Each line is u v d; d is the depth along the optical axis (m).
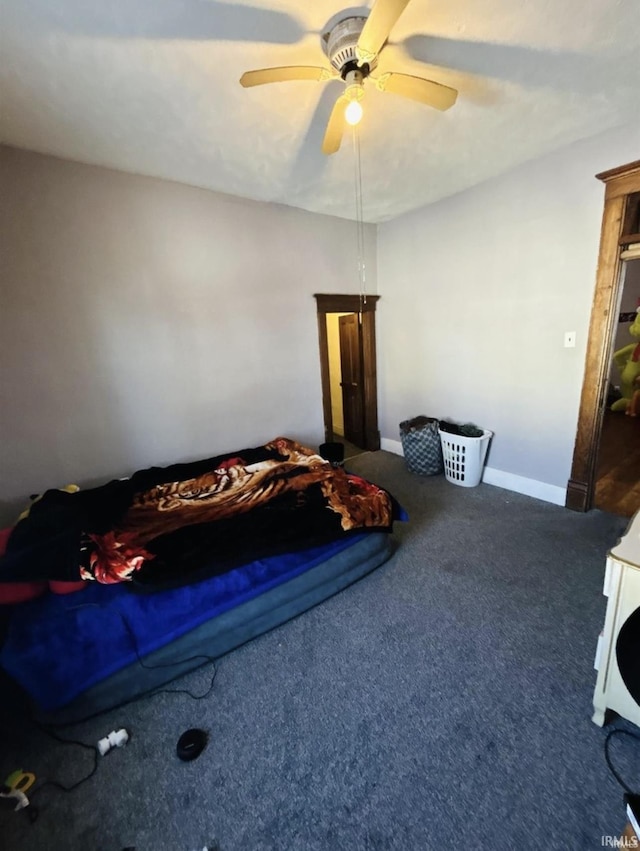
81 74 1.58
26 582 1.55
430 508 2.98
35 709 1.44
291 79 1.41
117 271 2.58
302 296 3.54
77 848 1.10
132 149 2.22
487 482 3.39
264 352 3.38
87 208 2.41
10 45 1.40
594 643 1.68
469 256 3.15
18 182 2.19
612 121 2.14
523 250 2.79
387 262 3.93
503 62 1.63
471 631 1.78
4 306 2.24
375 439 4.50
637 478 3.22
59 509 2.00
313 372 3.76
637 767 1.20
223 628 1.68
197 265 2.90
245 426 3.38
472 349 3.30
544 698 1.44
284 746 1.34
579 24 1.42
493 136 2.26
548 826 1.08
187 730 1.41
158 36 1.40
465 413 3.49
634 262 5.64
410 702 1.46
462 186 3.01
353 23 1.34
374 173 2.68
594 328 2.49
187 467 2.83
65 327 2.44
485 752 1.28
